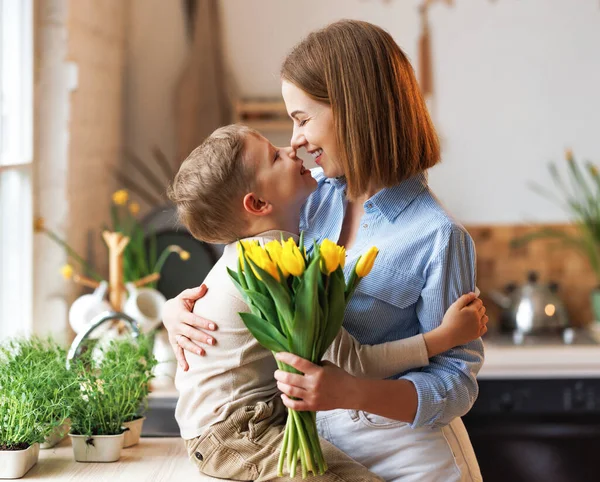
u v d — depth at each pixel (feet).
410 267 4.81
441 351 4.64
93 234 10.59
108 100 11.32
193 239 10.45
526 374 10.63
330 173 4.95
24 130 8.71
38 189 9.21
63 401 4.99
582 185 12.50
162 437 5.77
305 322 4.10
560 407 10.59
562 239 12.52
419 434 4.91
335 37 4.81
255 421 4.62
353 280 4.29
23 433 4.85
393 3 12.53
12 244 8.66
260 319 4.22
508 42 12.55
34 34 9.07
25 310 8.73
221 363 4.68
